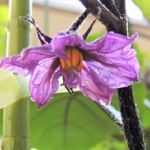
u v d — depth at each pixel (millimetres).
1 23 353
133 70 148
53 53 141
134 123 154
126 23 156
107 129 233
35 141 233
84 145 237
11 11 167
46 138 233
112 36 141
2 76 159
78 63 151
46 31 278
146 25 405
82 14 156
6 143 159
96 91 154
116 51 146
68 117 228
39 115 226
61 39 142
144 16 290
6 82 158
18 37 165
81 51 153
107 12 152
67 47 151
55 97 219
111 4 156
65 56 141
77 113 227
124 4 158
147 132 294
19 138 160
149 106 263
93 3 152
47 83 152
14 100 159
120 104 155
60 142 236
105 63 151
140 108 243
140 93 239
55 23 438
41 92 152
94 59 152
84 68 156
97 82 152
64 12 423
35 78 151
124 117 154
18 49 164
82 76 156
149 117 271
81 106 224
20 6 166
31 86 151
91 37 268
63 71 152
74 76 154
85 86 155
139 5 281
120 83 151
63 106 224
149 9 281
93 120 230
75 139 236
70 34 140
